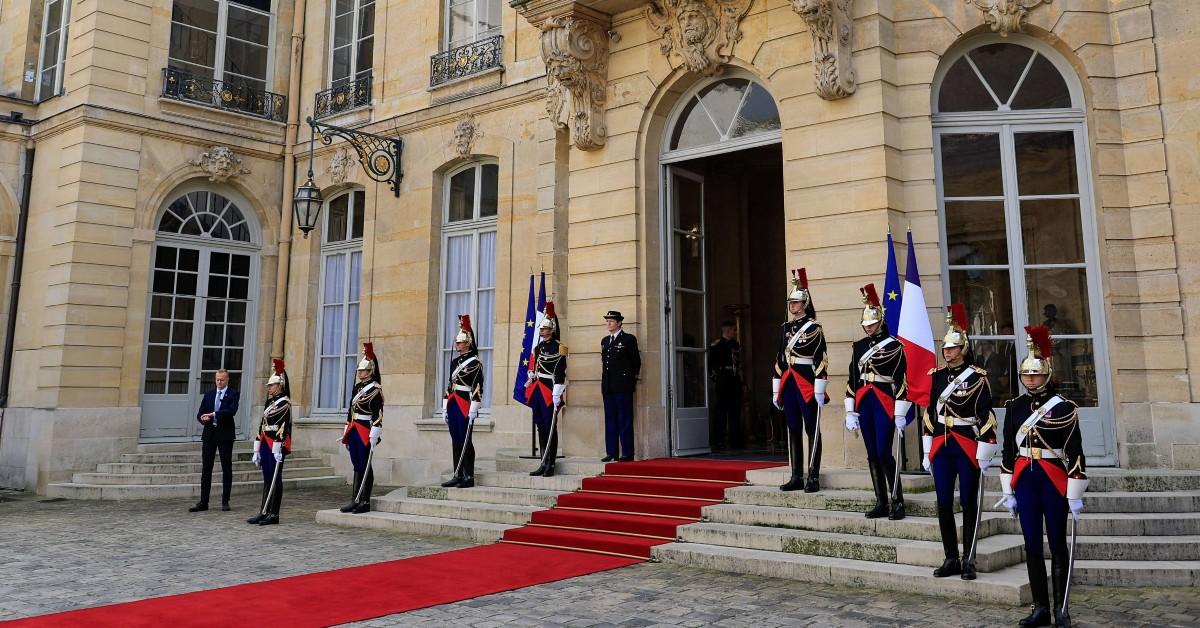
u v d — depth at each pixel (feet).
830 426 28.30
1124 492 24.58
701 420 36.11
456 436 33.60
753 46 31.71
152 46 48.78
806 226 29.50
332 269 50.83
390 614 19.10
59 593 21.38
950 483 20.25
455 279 45.32
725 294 47.42
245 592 21.22
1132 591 20.39
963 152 29.91
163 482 43.62
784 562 22.29
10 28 53.57
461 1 46.98
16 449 46.29
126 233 46.85
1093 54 29.04
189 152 49.44
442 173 46.34
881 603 19.43
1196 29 28.09
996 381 28.78
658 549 24.81
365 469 33.65
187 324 49.26
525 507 30.42
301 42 53.67
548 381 33.40
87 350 45.01
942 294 28.45
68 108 47.03
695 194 37.35
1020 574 20.31
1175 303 27.37
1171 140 27.99
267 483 33.71
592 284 35.37
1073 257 29.04
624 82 35.37
